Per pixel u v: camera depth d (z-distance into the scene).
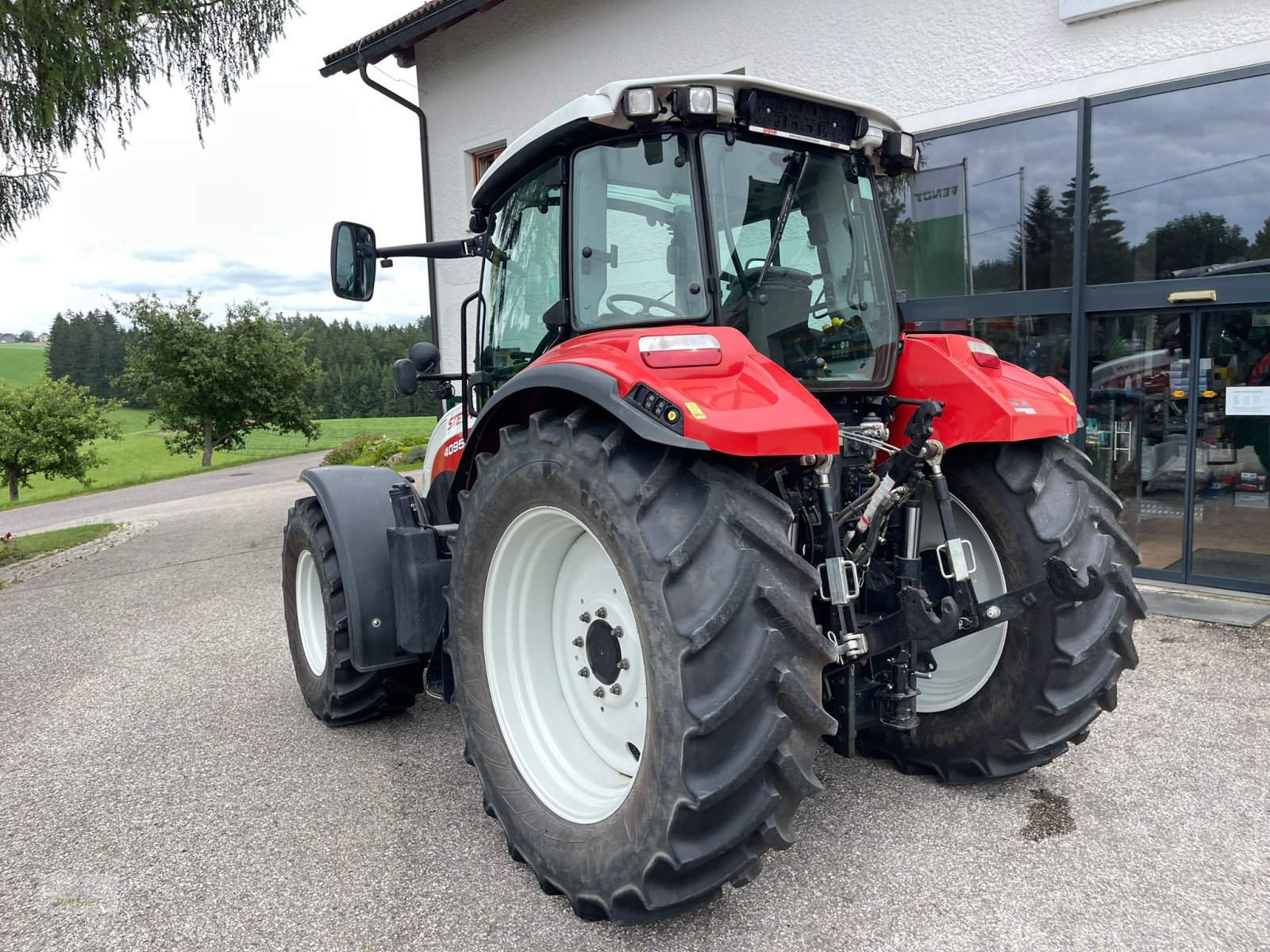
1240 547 5.08
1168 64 4.97
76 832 2.73
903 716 2.40
